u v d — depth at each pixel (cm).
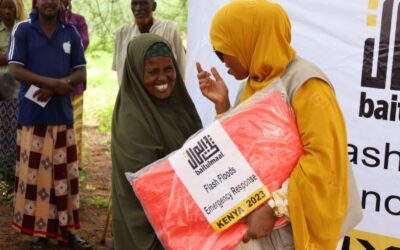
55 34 440
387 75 316
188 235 232
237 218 226
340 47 328
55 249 467
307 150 223
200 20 375
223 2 364
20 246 472
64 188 447
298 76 228
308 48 337
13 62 430
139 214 268
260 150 227
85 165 723
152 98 286
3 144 601
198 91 382
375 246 326
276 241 235
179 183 232
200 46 378
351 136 327
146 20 567
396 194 318
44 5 428
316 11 333
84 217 546
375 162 322
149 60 278
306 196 220
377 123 320
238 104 249
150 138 274
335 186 221
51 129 438
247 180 226
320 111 221
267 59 230
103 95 1065
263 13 230
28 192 445
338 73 329
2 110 595
